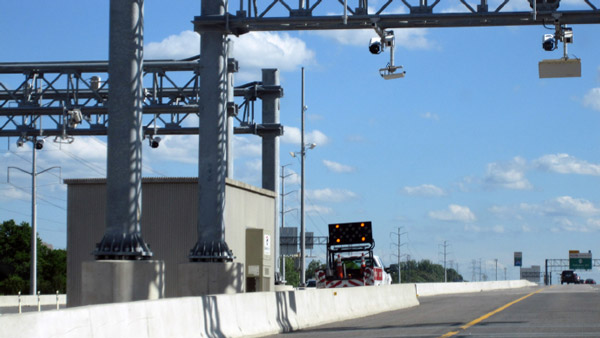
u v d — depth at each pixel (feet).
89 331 49.11
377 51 102.73
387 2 101.30
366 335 71.67
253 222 136.87
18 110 160.97
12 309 193.98
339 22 102.32
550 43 99.45
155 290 90.79
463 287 271.28
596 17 99.25
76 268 121.08
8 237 419.95
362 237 167.53
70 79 162.40
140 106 93.15
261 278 136.56
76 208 122.31
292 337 74.33
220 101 106.11
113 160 91.56
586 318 85.92
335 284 166.30
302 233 192.75
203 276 102.73
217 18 104.37
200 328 66.33
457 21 101.55
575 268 625.41
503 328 74.28
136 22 92.84
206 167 105.19
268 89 173.58
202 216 104.83
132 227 91.45
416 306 138.92
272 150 173.47
